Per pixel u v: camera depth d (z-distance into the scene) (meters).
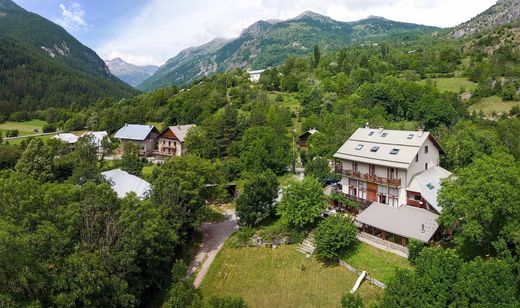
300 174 70.31
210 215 57.66
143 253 35.03
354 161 48.75
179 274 31.91
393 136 48.38
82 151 72.56
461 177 32.94
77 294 27.08
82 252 29.58
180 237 44.28
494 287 22.14
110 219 34.09
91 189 35.31
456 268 24.33
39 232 27.81
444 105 90.31
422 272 25.36
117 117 129.50
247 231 47.53
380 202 46.66
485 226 30.44
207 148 80.88
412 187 43.44
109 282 30.00
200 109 117.06
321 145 69.81
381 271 35.66
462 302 22.53
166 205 42.91
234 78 158.38
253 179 51.97
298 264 41.03
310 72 164.25
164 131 93.69
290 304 34.81
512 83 123.81
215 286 39.28
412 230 37.41
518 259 27.38
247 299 36.50
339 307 33.16
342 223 40.19
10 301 23.42
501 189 28.73
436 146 48.25
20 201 30.17
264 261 42.72
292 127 100.56
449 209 32.66
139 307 36.22
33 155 63.09
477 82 137.88
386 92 103.25
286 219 45.28
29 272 24.66
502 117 95.12
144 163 86.94
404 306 23.66
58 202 33.41
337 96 114.19
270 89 148.50
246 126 86.06
